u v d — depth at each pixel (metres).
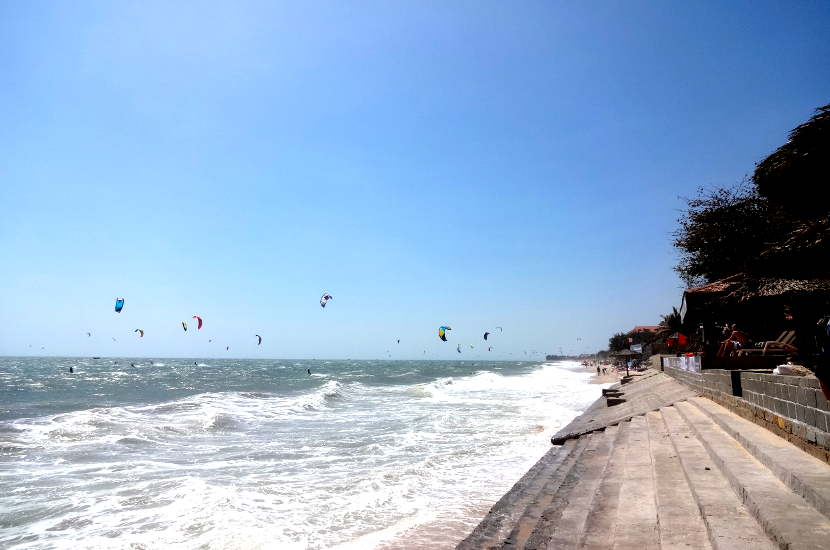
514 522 5.95
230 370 91.19
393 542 7.72
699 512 4.59
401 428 19.62
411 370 104.06
